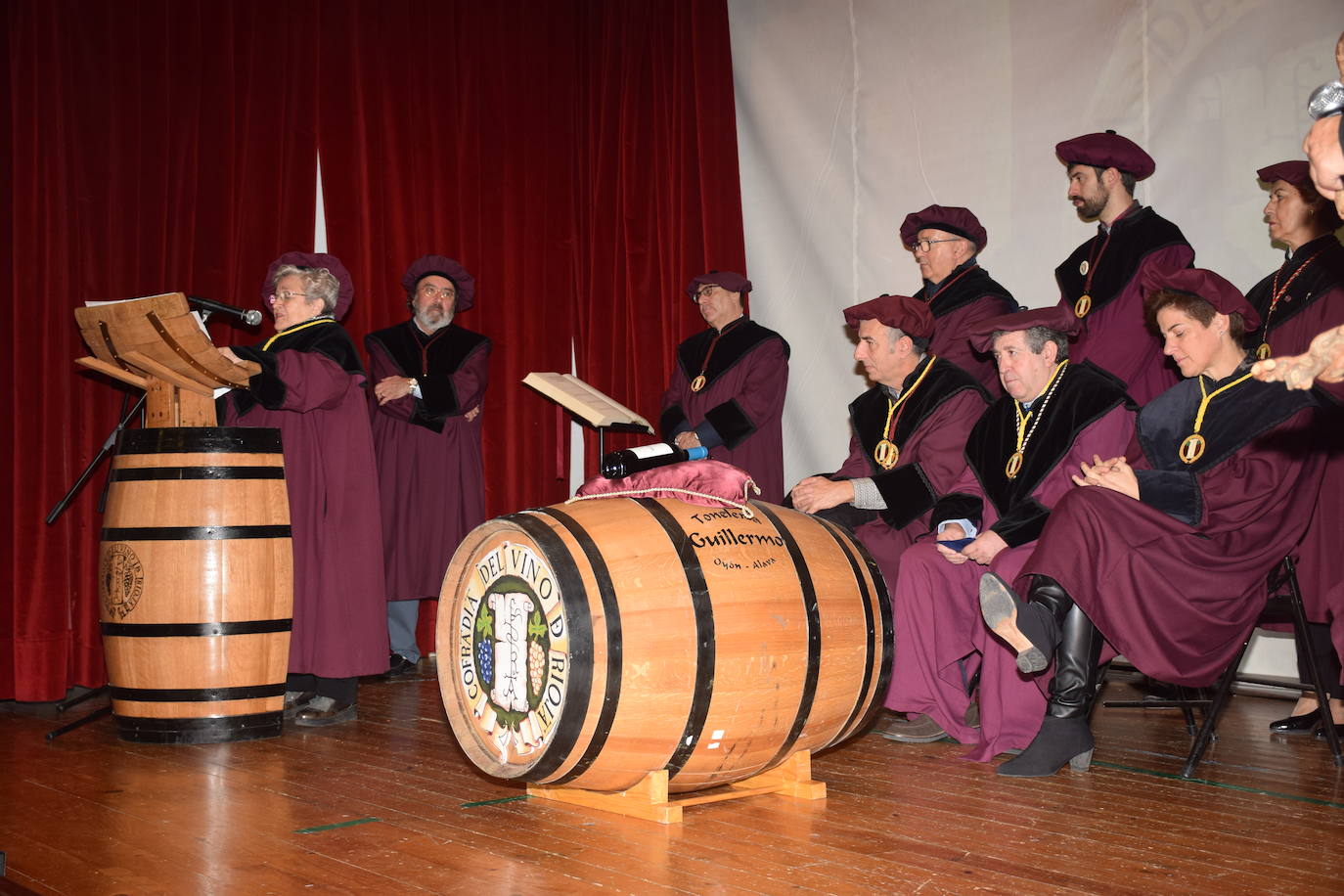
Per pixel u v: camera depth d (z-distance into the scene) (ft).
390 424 17.69
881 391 13.83
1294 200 13.11
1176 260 14.05
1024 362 11.84
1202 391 10.80
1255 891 7.18
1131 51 16.25
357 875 7.55
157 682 11.93
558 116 21.33
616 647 8.21
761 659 8.73
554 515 8.77
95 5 15.90
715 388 17.62
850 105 19.20
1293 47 14.93
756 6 20.29
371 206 18.93
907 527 13.23
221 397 13.55
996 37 17.56
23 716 14.11
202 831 8.62
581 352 21.47
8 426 15.07
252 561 12.17
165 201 16.44
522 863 7.82
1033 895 7.11
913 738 12.09
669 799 9.39
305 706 13.39
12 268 15.10
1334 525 12.26
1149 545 10.27
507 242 20.53
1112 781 10.23
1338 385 9.37
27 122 15.19
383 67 19.21
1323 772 10.57
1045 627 9.91
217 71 17.10
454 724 9.18
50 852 8.09
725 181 19.89
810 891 7.20
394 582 17.56
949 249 15.81
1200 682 10.34
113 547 12.07
